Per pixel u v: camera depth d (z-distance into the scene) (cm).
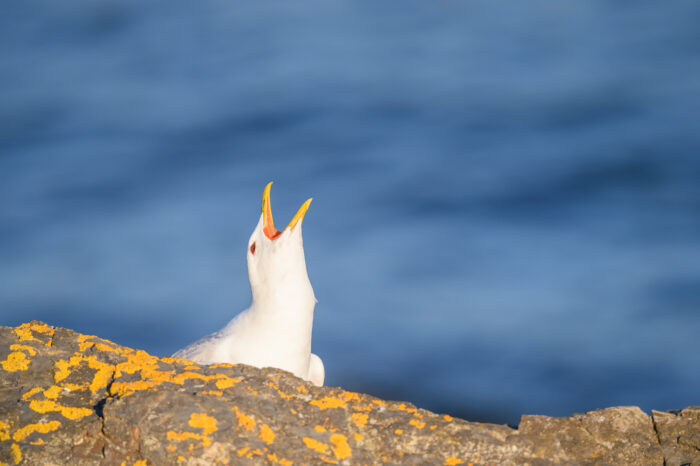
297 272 958
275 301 951
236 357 959
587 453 739
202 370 784
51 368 772
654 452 736
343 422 731
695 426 753
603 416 769
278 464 671
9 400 731
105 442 695
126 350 808
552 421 768
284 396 750
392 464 698
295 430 709
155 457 667
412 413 754
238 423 695
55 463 686
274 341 955
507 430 745
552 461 720
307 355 990
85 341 816
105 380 757
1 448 693
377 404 766
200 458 664
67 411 721
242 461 666
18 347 786
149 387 730
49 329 828
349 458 695
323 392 769
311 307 976
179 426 677
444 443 725
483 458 714
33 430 705
